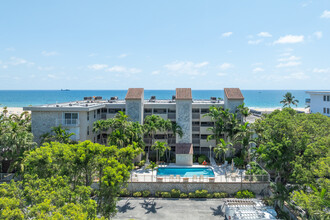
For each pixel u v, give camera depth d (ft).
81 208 46.21
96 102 169.37
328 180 63.82
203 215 86.12
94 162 65.21
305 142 82.53
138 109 141.38
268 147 89.15
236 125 132.16
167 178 107.86
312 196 63.57
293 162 81.25
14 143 97.55
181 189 106.42
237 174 116.57
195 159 142.82
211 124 156.15
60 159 63.10
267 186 104.22
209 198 101.91
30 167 64.34
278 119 90.33
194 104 153.07
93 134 139.54
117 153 70.08
